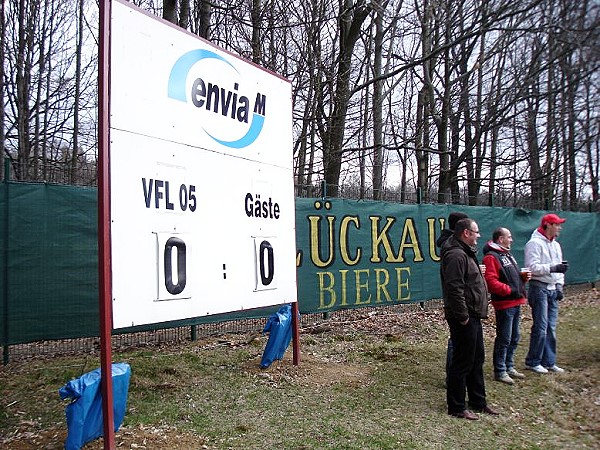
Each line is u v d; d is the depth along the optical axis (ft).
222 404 17.02
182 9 34.68
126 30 14.25
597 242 48.85
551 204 49.96
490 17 38.22
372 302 32.32
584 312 36.73
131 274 13.93
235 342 26.07
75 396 12.53
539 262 22.16
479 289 17.07
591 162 20.81
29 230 22.03
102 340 12.80
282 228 21.36
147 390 18.15
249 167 19.52
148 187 14.73
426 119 58.13
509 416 17.35
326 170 46.65
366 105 58.59
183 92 16.30
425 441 14.79
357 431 15.15
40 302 22.17
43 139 63.98
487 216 39.63
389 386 19.80
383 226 33.22
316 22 43.50
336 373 21.13
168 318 15.23
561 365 23.72
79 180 32.81
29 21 59.88
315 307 29.89
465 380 17.35
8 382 19.10
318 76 46.09
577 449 15.08
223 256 17.83
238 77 19.11
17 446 13.58
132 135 14.25
